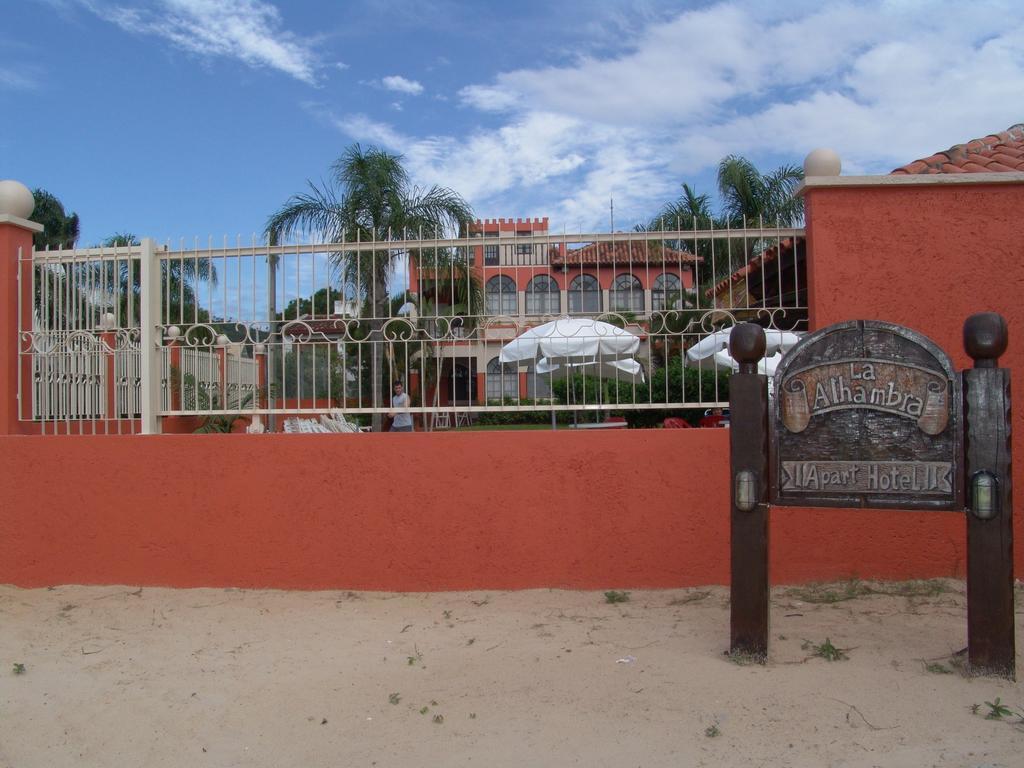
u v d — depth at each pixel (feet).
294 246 20.43
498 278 20.26
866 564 18.76
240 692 14.40
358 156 51.03
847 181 18.74
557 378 20.79
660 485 18.83
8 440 20.44
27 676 15.30
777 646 15.11
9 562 20.31
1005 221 18.67
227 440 19.83
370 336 20.12
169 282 20.84
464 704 13.44
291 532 19.63
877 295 18.75
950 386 13.43
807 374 14.20
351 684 14.52
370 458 19.44
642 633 16.24
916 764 10.91
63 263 21.36
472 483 19.20
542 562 19.06
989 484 13.11
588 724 12.47
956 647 14.80
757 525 14.37
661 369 19.60
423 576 19.29
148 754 12.49
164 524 19.94
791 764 11.09
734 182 72.38
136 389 20.95
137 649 16.49
